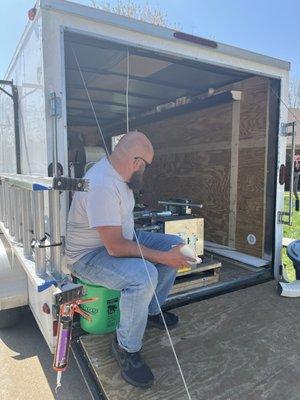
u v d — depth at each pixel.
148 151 1.91
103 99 4.64
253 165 3.46
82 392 2.13
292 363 1.92
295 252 2.97
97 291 2.05
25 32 2.29
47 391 2.15
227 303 2.65
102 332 2.12
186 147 4.45
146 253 1.85
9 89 3.03
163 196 4.99
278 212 3.17
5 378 2.28
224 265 3.39
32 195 1.78
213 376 1.81
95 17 2.04
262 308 2.57
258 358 1.96
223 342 2.12
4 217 2.79
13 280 2.40
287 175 3.75
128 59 2.66
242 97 3.55
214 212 4.04
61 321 1.48
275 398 1.65
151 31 2.27
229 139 3.76
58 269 1.62
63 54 1.94
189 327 2.30
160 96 4.45
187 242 3.02
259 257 3.43
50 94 1.92
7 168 3.29
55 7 1.91
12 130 2.93
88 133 6.92
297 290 2.76
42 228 1.64
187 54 2.45
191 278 2.87
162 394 1.67
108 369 1.83
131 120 5.61
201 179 4.22
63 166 1.96
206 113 4.07
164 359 1.95
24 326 2.98
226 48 2.63
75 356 2.00
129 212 1.98
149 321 2.27
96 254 1.94
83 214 1.90
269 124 3.21
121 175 1.89
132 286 1.75
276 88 3.08
